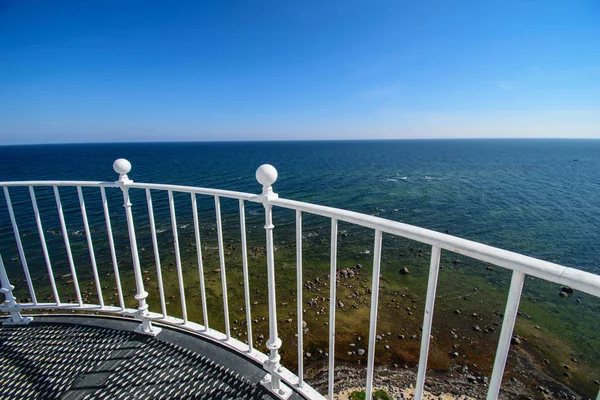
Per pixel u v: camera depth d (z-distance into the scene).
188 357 2.26
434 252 1.18
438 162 63.12
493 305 9.53
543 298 10.09
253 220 19.12
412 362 7.01
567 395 6.45
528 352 7.64
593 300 9.95
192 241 15.19
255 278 11.09
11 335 2.51
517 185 34.47
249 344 2.25
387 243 14.76
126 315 2.90
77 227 17.25
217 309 9.14
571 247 15.94
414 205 24.20
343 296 9.79
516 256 0.97
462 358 7.23
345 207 23.44
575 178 41.19
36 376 2.07
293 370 6.75
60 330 2.57
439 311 9.10
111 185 2.40
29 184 2.57
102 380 2.04
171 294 9.99
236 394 1.95
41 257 13.07
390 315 8.78
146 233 16.55
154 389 1.97
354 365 6.89
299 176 40.34
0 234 15.88
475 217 21.09
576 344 7.99
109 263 12.50
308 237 15.82
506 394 6.40
